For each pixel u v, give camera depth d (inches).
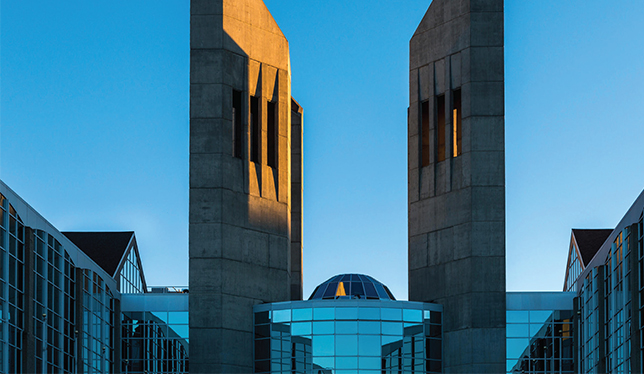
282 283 2596.0
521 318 2596.0
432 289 2541.8
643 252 2071.9
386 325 2434.8
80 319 2422.5
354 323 2426.2
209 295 2443.4
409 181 2667.3
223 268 2453.2
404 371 2418.8
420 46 2667.3
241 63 2581.2
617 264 2313.0
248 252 2527.1
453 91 2573.8
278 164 2647.6
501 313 2418.8
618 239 2311.8
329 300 2447.1
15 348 1956.2
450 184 2536.9
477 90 2491.4
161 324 2770.7
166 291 3132.4
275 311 2481.5
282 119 2674.7
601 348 2418.8
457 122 2588.6
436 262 2541.8
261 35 2647.6
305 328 2442.2
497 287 2429.9
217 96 2514.8
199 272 2455.7
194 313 2437.3
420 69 2659.9
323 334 2427.4
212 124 2504.9
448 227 2522.1
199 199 2484.0
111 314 2753.4
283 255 2615.7
